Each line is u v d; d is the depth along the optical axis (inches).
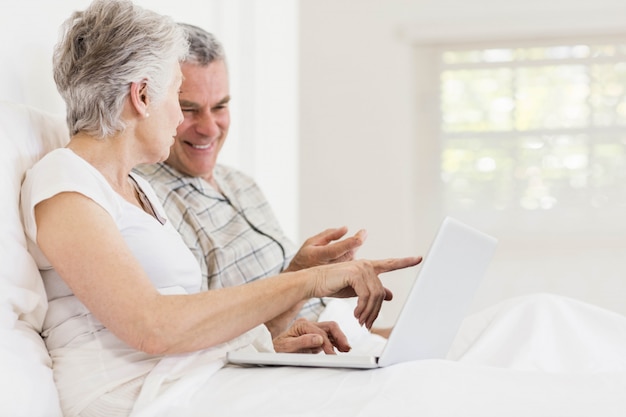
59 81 61.2
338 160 198.8
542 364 63.0
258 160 144.7
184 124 90.5
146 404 51.3
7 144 59.0
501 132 196.4
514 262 193.6
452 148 197.9
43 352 55.8
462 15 195.5
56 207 54.6
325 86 199.6
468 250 56.3
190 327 52.9
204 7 125.6
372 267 58.1
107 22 60.1
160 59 61.1
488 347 65.3
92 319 57.9
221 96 92.1
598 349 64.6
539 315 66.5
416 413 47.5
